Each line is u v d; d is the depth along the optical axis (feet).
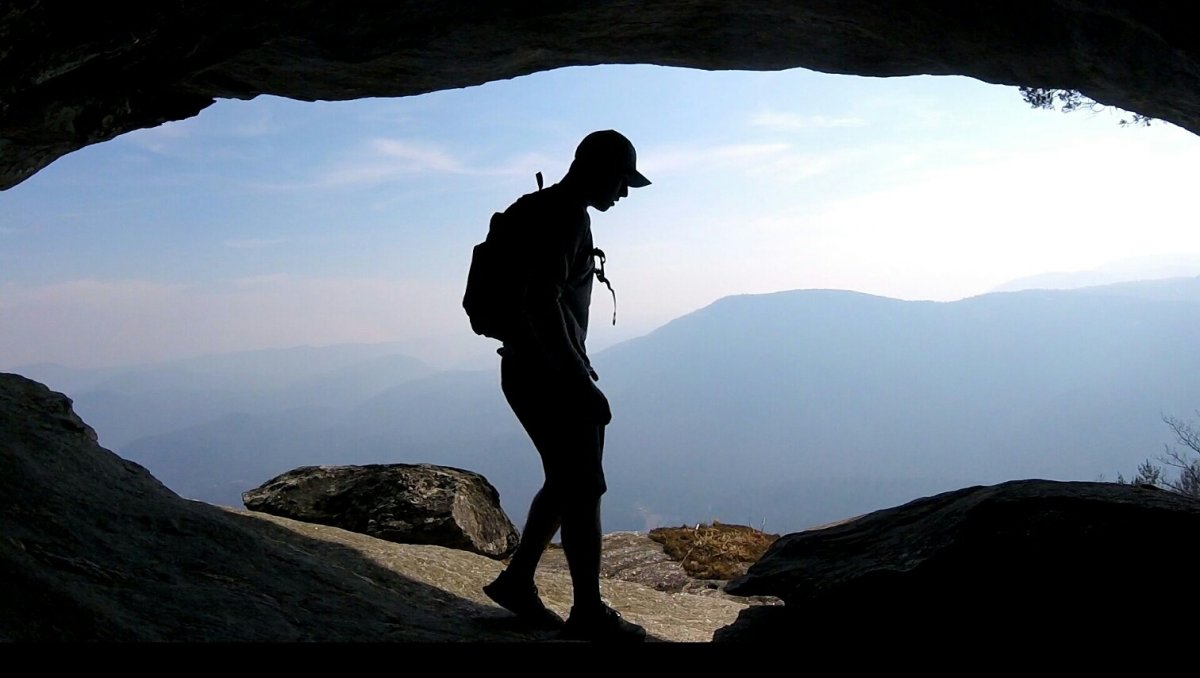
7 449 14.49
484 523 24.57
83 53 18.65
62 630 9.20
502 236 14.05
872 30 22.22
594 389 14.14
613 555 29.50
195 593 11.68
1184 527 11.95
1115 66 17.33
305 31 21.79
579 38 24.29
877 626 12.67
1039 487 13.89
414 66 25.35
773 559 15.52
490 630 14.08
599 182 14.52
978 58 20.72
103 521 13.38
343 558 17.71
